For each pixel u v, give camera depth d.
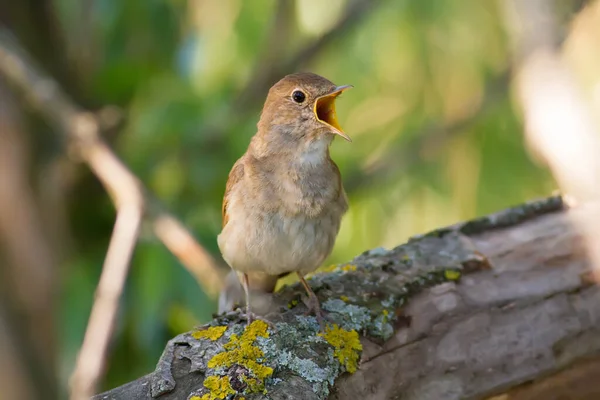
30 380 7.31
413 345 5.82
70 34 10.27
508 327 6.00
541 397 6.21
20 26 9.80
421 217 11.45
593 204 6.80
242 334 5.52
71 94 10.19
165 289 8.46
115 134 10.06
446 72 11.19
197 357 5.31
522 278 6.21
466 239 6.57
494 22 10.80
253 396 5.13
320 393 5.29
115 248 6.74
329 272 6.52
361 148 11.82
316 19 11.99
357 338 5.68
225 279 7.34
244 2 11.21
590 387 6.23
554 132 6.85
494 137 11.11
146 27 10.29
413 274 6.22
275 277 7.12
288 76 6.95
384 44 11.34
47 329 7.58
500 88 10.65
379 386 5.64
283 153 6.68
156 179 9.85
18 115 8.42
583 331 6.12
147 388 5.14
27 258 7.61
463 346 5.90
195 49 10.17
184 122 9.54
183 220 9.20
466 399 5.88
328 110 6.98
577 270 6.26
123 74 10.04
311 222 6.57
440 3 10.90
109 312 6.31
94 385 5.90
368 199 11.59
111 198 9.65
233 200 6.74
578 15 8.75
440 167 11.39
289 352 5.45
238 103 10.65
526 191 11.01
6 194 7.80
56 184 9.41
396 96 11.55
